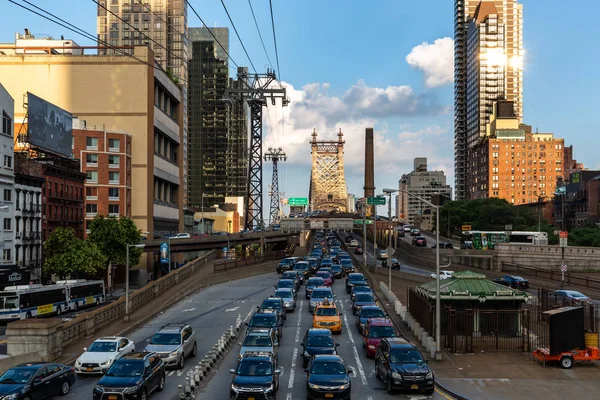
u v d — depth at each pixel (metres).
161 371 25.91
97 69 112.25
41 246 76.00
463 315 35.25
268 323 37.59
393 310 50.31
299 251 122.50
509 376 28.31
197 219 180.12
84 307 62.25
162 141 128.25
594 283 68.62
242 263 86.06
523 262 90.00
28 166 75.94
